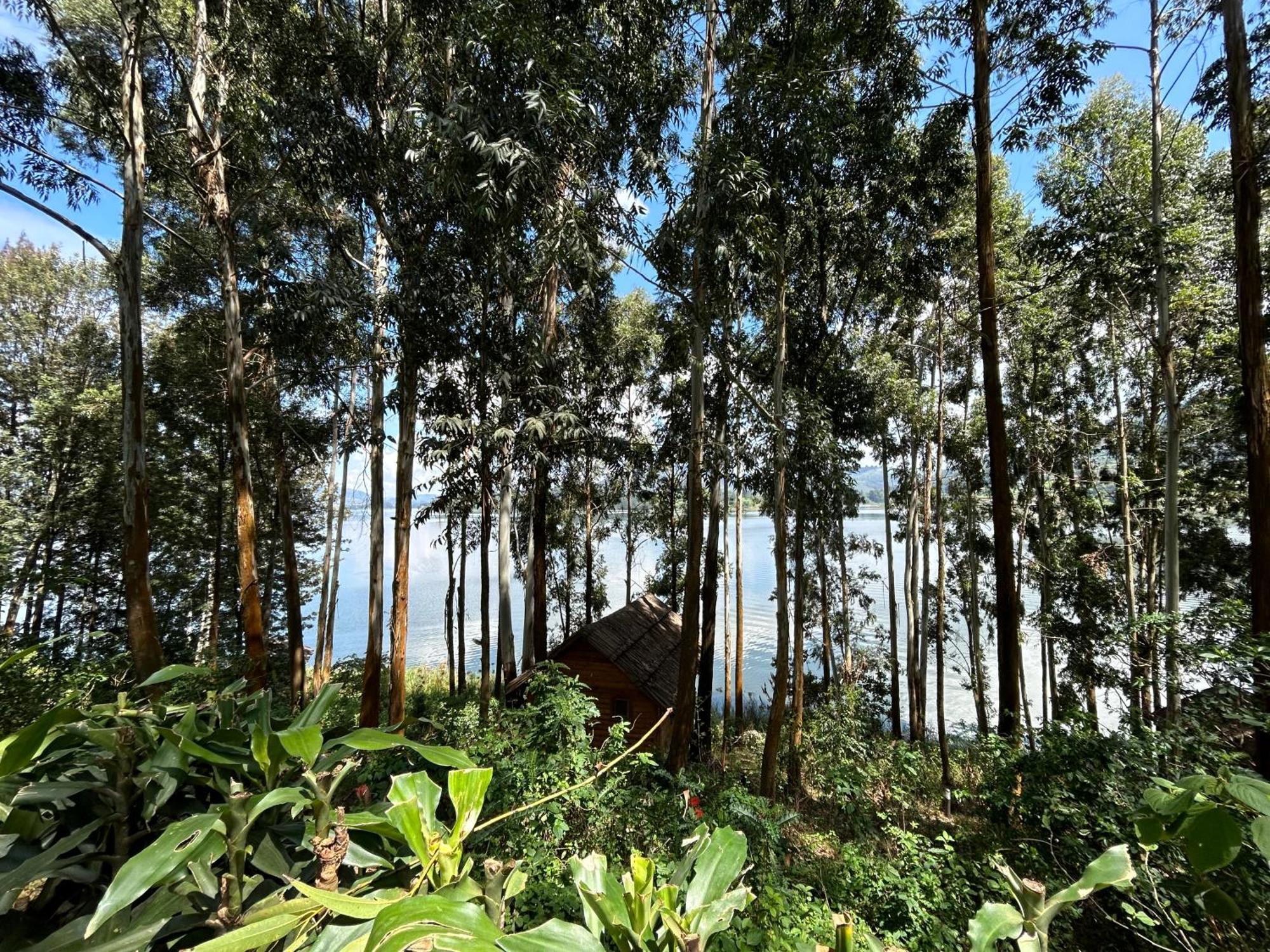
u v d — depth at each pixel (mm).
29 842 895
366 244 8961
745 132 5262
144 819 959
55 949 712
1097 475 11133
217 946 619
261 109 6227
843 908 3617
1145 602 9477
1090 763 3693
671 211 5945
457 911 608
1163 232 5805
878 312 9680
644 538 21172
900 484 12477
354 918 782
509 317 8086
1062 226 6277
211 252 9375
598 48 5473
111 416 12242
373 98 6543
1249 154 4441
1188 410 9516
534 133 4891
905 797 6254
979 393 11266
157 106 7262
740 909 738
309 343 7727
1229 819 968
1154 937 2582
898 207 7336
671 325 7113
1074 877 3367
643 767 4703
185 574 13359
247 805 858
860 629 14234
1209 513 9281
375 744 956
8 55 5977
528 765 3764
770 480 7270
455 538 13344
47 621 13758
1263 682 3471
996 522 5906
